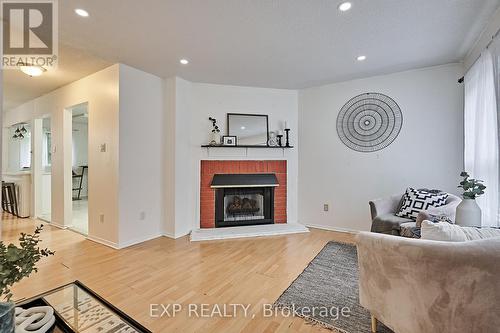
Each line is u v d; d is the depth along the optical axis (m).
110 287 2.14
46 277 2.32
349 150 3.82
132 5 1.93
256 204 4.30
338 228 3.90
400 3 1.93
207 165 3.91
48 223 4.32
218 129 3.89
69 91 3.82
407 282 1.28
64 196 4.01
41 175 4.84
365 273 1.55
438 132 3.25
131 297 1.99
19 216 4.80
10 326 0.99
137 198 3.32
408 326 1.30
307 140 4.15
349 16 2.10
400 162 3.47
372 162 3.66
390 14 2.08
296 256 2.85
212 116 3.92
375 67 3.27
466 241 1.19
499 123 2.07
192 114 3.84
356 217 3.77
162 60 3.01
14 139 5.88
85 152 7.63
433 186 3.28
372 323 1.60
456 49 2.75
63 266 2.56
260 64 3.14
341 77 3.64
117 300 1.95
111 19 2.12
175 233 3.56
